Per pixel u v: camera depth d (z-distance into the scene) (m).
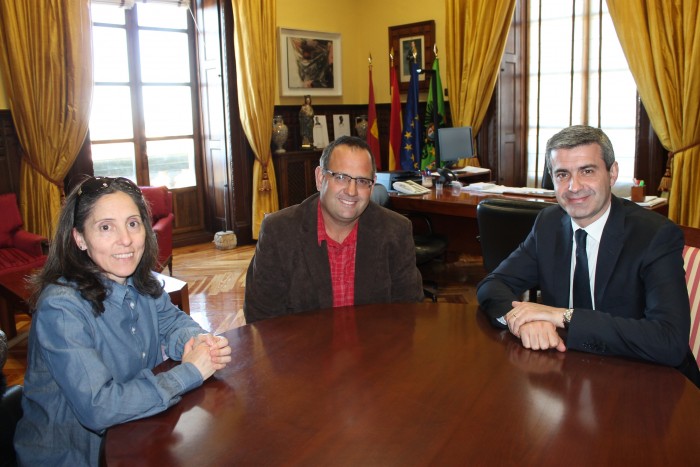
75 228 1.48
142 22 6.26
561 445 1.13
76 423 1.45
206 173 6.96
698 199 5.20
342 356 1.58
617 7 5.39
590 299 1.83
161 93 6.50
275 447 1.15
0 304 3.79
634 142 6.04
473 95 6.48
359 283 2.18
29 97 5.02
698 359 1.82
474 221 4.90
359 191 2.04
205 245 6.84
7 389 1.66
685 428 1.18
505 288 1.91
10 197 4.59
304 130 7.05
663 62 5.22
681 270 1.68
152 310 1.67
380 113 7.88
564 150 1.75
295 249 2.14
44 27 4.96
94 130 6.03
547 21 6.52
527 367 1.49
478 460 1.08
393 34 7.47
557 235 1.92
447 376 1.44
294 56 7.09
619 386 1.38
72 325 1.38
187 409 1.31
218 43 6.34
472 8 6.36
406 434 1.18
